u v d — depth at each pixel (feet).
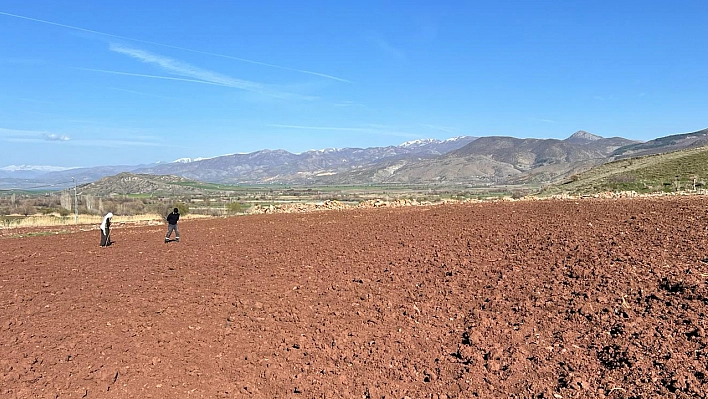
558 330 23.17
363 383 21.33
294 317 28.71
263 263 41.45
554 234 38.40
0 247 57.47
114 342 26.20
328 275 36.19
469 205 69.15
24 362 23.86
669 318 21.81
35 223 103.50
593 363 20.04
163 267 42.14
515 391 19.36
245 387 21.72
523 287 28.78
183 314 30.04
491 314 26.23
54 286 36.91
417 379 21.20
